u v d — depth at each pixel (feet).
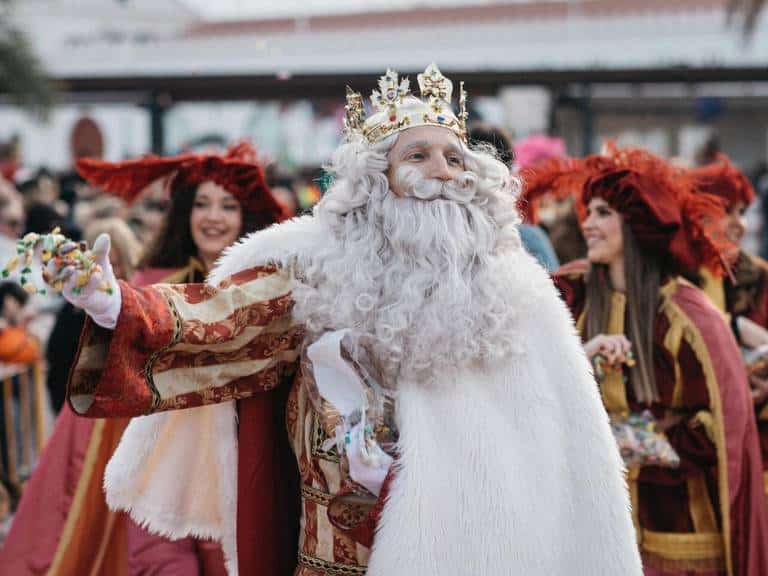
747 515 12.57
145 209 21.89
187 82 27.73
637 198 13.01
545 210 16.65
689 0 49.62
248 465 8.98
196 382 8.26
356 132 8.83
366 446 8.21
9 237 23.76
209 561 12.09
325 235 8.62
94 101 29.04
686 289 13.17
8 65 44.32
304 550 8.82
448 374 8.32
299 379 8.83
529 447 8.32
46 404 21.91
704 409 12.71
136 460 9.21
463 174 8.46
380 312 8.27
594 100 41.60
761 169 46.68
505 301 8.40
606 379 12.87
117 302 7.41
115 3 66.33
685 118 46.29
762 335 15.61
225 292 8.26
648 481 12.95
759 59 47.67
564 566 8.25
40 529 13.33
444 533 8.04
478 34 50.96
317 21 57.62
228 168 13.87
